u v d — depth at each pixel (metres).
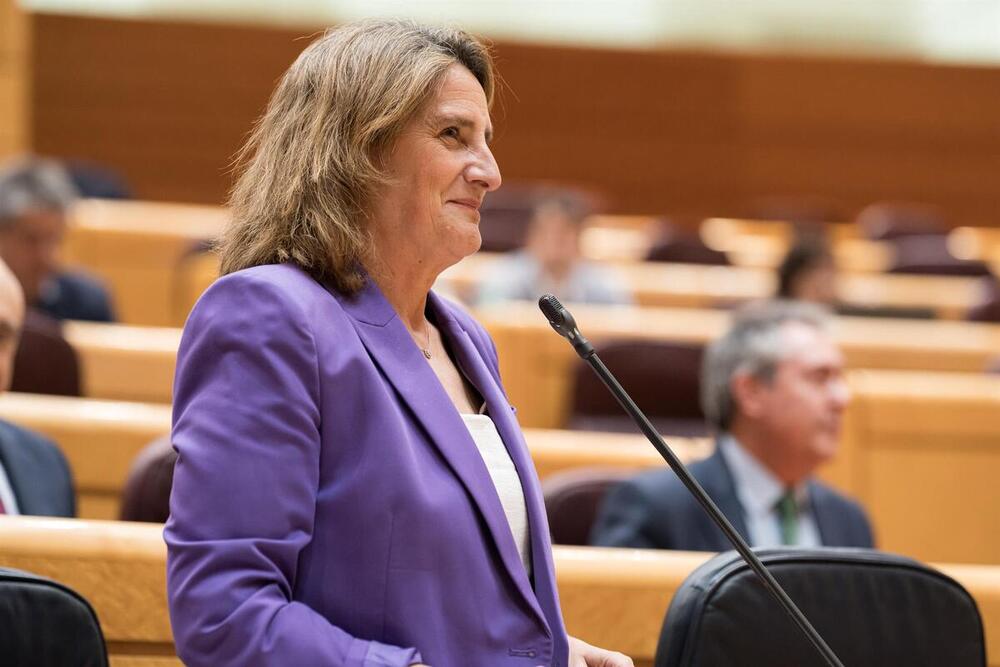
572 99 19.42
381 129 2.88
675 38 20.14
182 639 2.55
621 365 8.21
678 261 14.22
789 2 20.45
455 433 2.81
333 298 2.83
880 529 8.05
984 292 13.10
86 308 9.53
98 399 7.89
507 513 2.92
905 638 3.39
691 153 19.69
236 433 2.61
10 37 14.02
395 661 2.52
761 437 5.92
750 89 19.80
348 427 2.71
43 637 2.78
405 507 2.67
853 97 20.02
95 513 6.11
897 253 15.69
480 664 2.70
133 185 18.25
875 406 8.06
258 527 2.57
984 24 20.69
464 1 19.52
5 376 4.86
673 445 6.90
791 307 6.10
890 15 20.66
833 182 20.00
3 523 3.80
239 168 3.09
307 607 2.56
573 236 11.53
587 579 4.13
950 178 20.19
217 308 2.72
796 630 3.29
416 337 3.03
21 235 8.98
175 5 18.48
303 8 18.67
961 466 8.09
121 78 18.20
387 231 2.93
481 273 11.86
